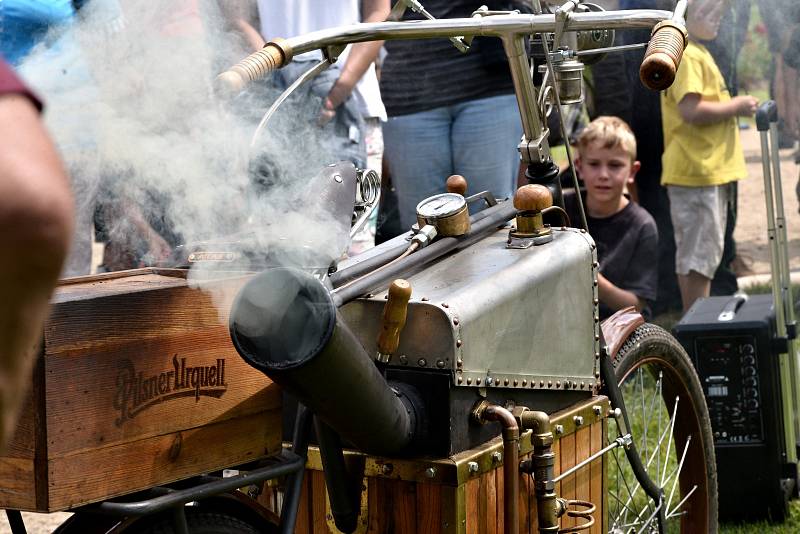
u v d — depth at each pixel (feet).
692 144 34.27
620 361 17.37
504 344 13.50
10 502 10.04
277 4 25.02
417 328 12.69
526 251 14.58
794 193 54.60
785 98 36.11
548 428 13.43
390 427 11.90
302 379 10.61
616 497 19.71
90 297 10.09
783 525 22.94
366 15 26.53
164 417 10.77
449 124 28.35
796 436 24.48
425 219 14.53
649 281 30.78
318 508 13.92
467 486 12.87
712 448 19.77
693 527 19.71
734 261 43.24
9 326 5.65
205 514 11.73
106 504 10.33
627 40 34.27
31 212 5.45
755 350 22.76
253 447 11.73
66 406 9.92
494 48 27.58
